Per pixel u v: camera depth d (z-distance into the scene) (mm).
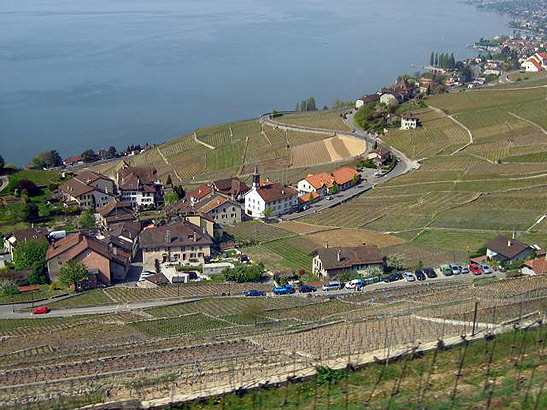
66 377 44156
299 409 33812
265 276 98625
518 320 43875
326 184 157125
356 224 127188
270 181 172125
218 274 101188
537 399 31688
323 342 45438
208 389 37188
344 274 94000
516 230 111875
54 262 99188
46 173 175000
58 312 85312
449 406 32031
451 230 115500
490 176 150500
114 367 46125
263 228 127188
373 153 183625
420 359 38375
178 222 113750
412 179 159375
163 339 60688
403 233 117125
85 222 132875
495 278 86688
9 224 135125
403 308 59312
